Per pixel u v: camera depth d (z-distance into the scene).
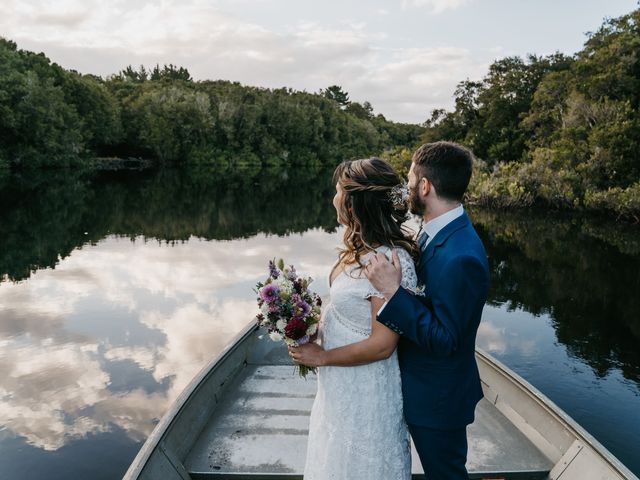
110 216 18.05
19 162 33.78
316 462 1.67
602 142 20.81
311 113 71.00
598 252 12.65
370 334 1.56
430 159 1.56
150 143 50.75
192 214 19.58
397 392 1.63
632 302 8.32
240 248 13.28
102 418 4.37
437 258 1.53
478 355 3.45
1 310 7.41
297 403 3.07
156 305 7.77
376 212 1.55
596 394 4.99
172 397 4.74
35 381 5.08
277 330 1.61
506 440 2.74
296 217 19.80
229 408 3.00
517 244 13.68
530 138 31.52
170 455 2.35
